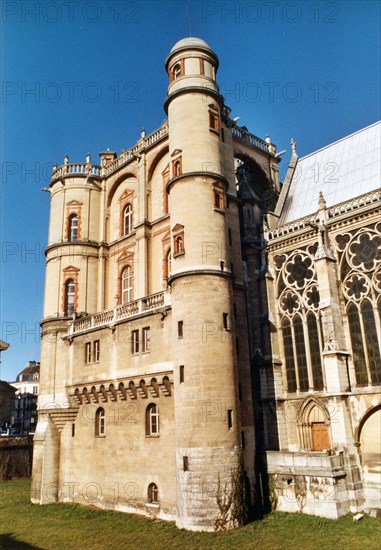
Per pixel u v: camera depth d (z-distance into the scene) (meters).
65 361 39.03
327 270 30.86
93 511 31.95
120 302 40.25
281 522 25.33
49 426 37.53
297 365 32.47
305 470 26.73
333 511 25.25
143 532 25.84
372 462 27.56
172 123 33.28
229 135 36.97
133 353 32.59
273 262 35.50
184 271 28.84
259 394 33.09
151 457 30.16
